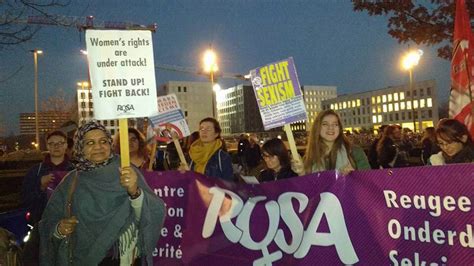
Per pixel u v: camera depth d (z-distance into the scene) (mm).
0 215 4633
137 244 3156
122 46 3203
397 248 3100
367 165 4270
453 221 2934
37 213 4852
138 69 3221
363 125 126750
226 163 5531
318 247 3355
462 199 2910
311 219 3398
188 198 3984
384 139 9195
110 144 3240
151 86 3236
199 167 5586
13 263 2812
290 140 4090
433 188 2998
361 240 3229
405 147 12047
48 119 65812
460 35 4594
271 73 4125
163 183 4074
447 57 9625
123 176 2967
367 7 8953
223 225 3795
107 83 3166
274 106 4117
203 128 5562
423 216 3025
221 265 3771
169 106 5914
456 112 4625
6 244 2803
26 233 4812
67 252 3020
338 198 3324
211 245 3840
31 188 4980
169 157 10898
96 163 3158
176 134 5848
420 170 3039
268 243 3590
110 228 3023
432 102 104938
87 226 3043
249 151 14914
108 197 3074
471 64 4520
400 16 8898
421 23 8812
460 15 4609
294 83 4070
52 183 4605
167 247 4027
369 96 124438
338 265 3289
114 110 3156
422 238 3023
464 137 3861
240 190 3771
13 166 20562
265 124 4137
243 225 3699
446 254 2947
